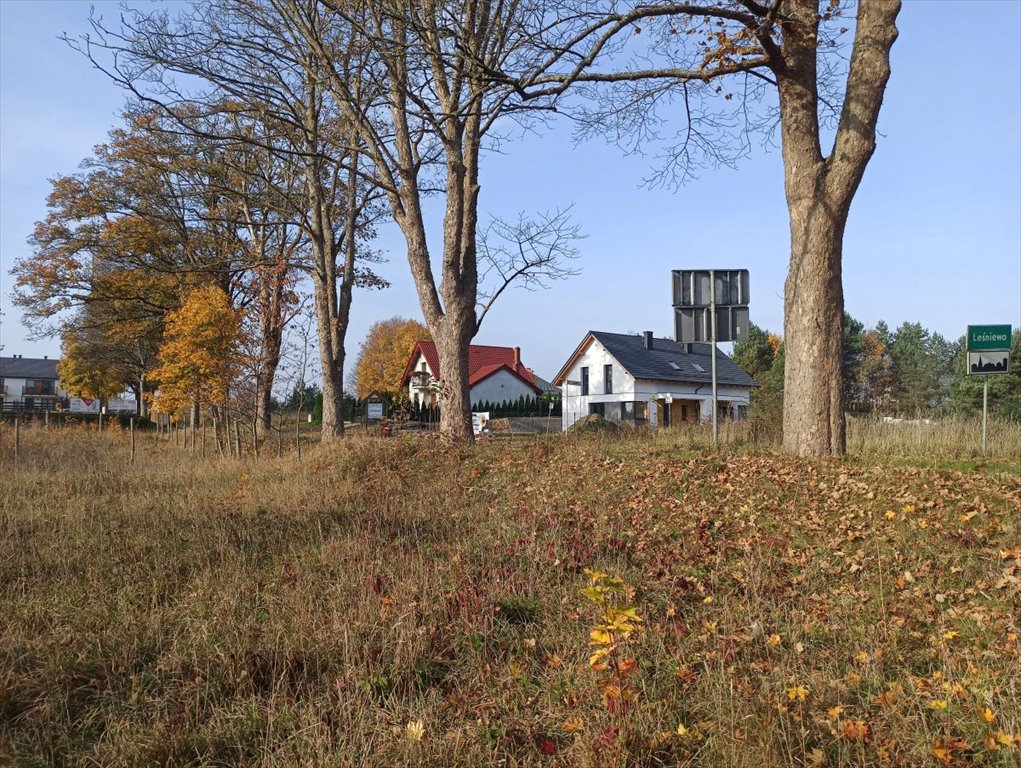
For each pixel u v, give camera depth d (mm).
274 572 7273
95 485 12758
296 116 18062
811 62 10656
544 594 6340
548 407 58156
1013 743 3701
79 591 6641
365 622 5688
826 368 10539
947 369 59656
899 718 4047
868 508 8117
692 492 9531
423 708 4570
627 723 4117
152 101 14602
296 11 16578
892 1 9984
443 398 15438
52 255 33969
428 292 15938
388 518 9000
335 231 23953
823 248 10484
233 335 19562
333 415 21594
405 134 15945
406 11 13477
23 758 4133
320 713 4504
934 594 5957
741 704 4230
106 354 44250
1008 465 10133
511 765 4000
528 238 15461
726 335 12375
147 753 4191
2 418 38875
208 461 17391
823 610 5766
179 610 6180
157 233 33125
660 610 5965
